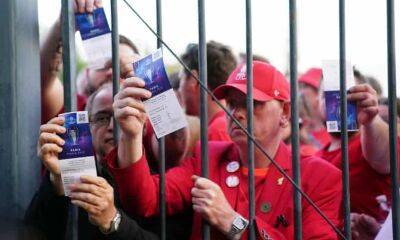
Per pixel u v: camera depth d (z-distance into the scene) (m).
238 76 2.89
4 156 2.48
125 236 2.48
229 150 2.89
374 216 3.24
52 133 2.39
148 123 3.14
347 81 2.62
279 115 2.86
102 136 2.98
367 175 3.24
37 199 2.54
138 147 2.52
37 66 2.58
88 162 2.41
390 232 2.73
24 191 2.52
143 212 2.62
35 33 2.56
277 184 2.77
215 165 2.85
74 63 2.53
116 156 2.56
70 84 2.51
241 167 2.82
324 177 2.77
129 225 2.49
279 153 2.84
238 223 2.53
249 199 2.51
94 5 2.55
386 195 3.21
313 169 2.79
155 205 2.66
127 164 2.53
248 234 2.55
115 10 2.53
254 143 2.48
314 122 4.21
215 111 3.52
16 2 2.48
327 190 2.74
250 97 2.47
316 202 2.72
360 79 3.49
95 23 2.55
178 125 2.40
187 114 3.63
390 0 2.48
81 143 2.40
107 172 2.73
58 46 3.11
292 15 2.47
